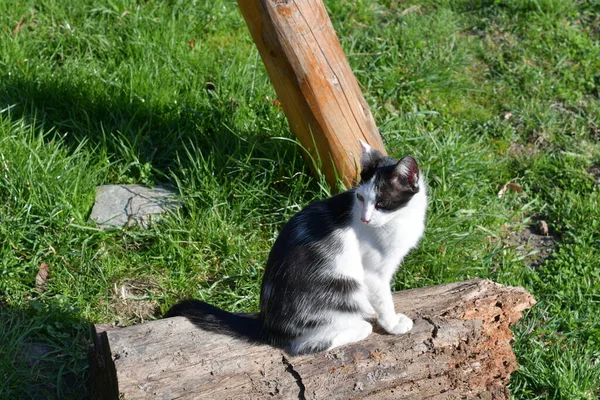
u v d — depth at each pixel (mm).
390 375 2395
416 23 3533
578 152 3223
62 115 3094
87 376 2629
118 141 3045
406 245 2457
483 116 3305
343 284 2434
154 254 2830
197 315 2436
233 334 2422
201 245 2842
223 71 3215
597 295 2838
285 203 2908
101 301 2742
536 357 2699
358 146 2867
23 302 2717
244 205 2916
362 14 3600
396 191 2418
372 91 3314
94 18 3396
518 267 2902
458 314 2475
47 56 3262
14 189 2848
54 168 2895
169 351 2385
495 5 3744
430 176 3000
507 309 2496
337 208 2459
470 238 2906
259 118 3094
